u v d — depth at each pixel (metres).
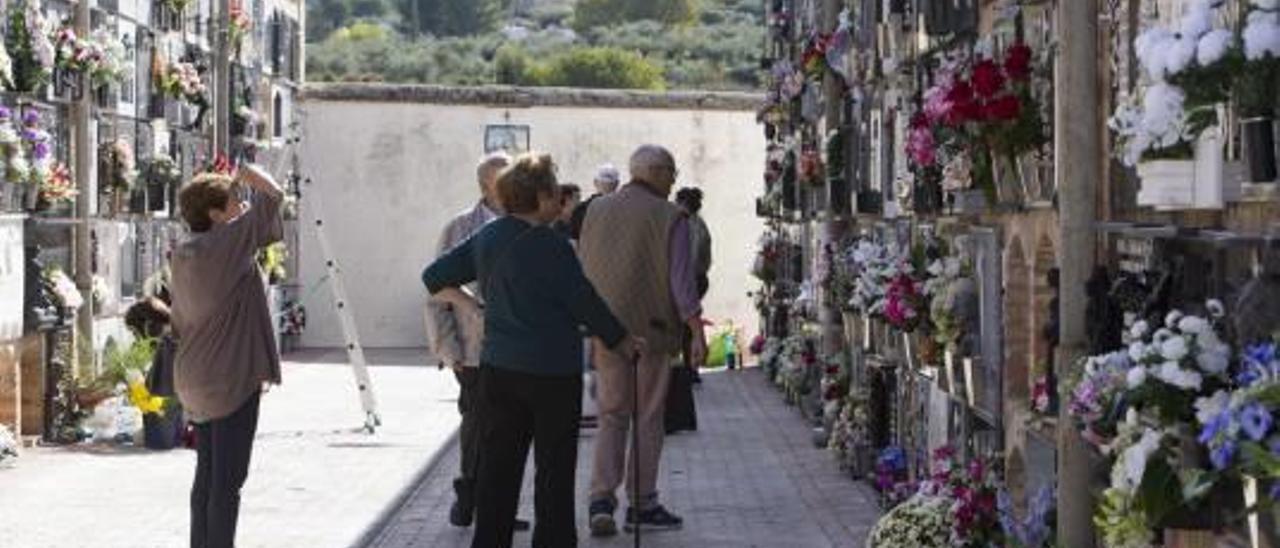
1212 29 6.51
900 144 14.98
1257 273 6.70
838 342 19.30
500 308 10.47
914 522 10.46
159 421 18.44
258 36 30.84
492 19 76.62
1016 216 10.96
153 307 20.31
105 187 21.52
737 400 23.86
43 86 19.14
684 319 12.77
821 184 20.55
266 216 10.54
